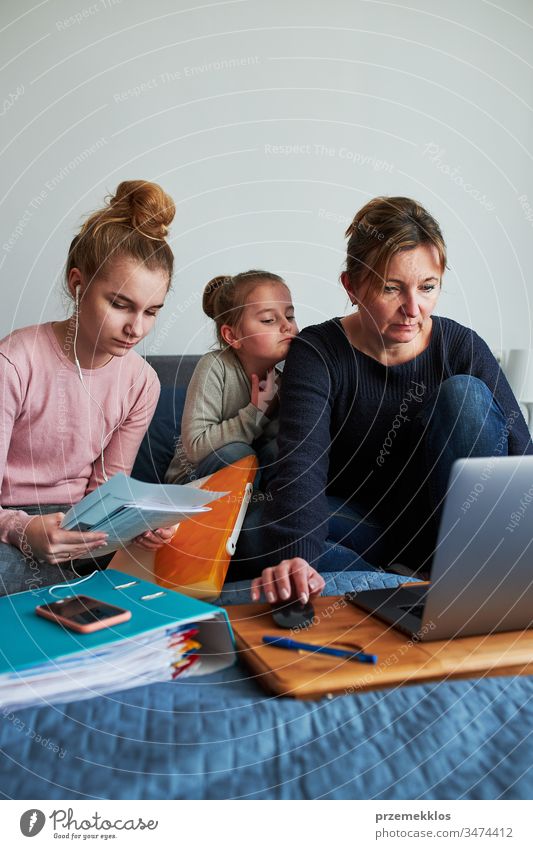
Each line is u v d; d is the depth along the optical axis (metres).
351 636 0.84
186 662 0.79
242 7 2.10
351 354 1.41
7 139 2.01
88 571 1.31
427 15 2.23
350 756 0.63
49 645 0.74
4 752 0.63
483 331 2.43
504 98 2.33
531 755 0.63
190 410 1.59
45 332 1.36
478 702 0.72
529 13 2.30
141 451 1.63
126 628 0.77
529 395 2.05
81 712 0.69
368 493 1.49
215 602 1.09
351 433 1.43
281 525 1.12
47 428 1.34
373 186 2.27
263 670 0.76
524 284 2.44
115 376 1.41
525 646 0.82
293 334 1.62
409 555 1.39
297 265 2.24
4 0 1.95
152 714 0.69
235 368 1.61
